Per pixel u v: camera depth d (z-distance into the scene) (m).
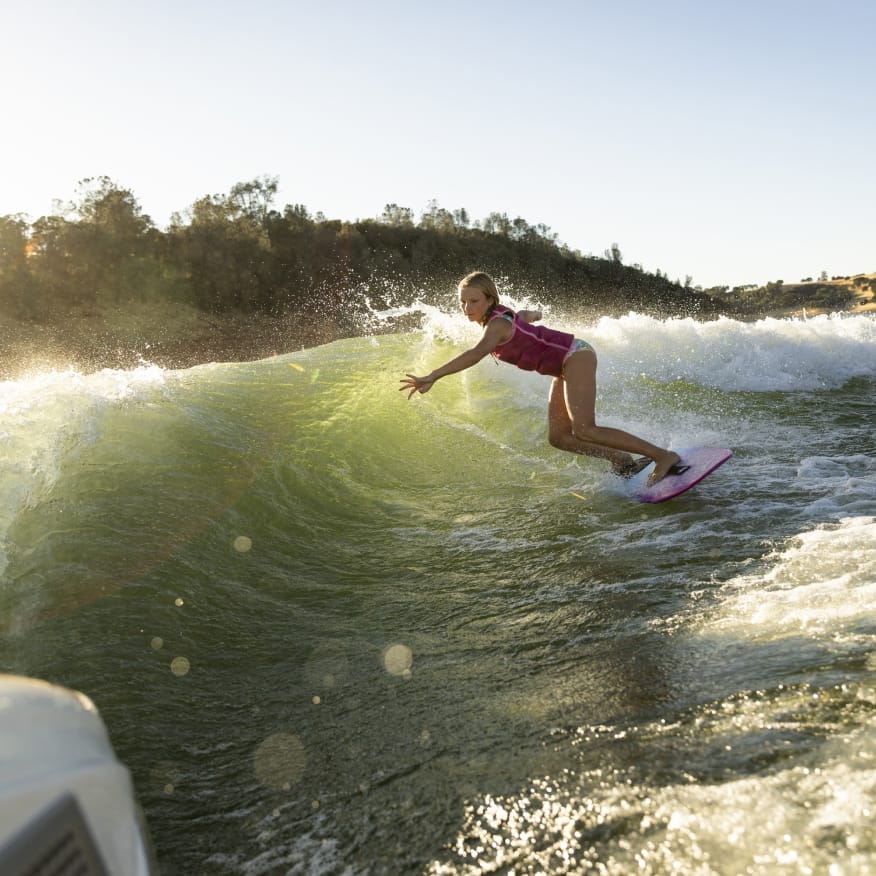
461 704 2.60
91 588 3.57
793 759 1.80
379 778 2.18
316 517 4.89
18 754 0.93
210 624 3.49
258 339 65.19
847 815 1.52
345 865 1.80
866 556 3.42
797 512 4.30
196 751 2.48
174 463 4.86
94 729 1.10
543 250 97.62
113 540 3.96
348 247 81.88
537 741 2.22
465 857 1.73
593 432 5.05
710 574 3.53
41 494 4.09
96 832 0.94
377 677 2.93
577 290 94.69
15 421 4.52
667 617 3.10
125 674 2.99
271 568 4.17
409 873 1.72
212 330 65.19
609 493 5.13
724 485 5.01
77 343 56.12
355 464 5.73
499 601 3.60
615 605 3.34
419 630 3.37
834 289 133.88
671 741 2.04
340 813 2.02
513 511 4.98
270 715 2.70
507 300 12.70
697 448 5.23
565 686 2.60
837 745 1.82
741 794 1.68
